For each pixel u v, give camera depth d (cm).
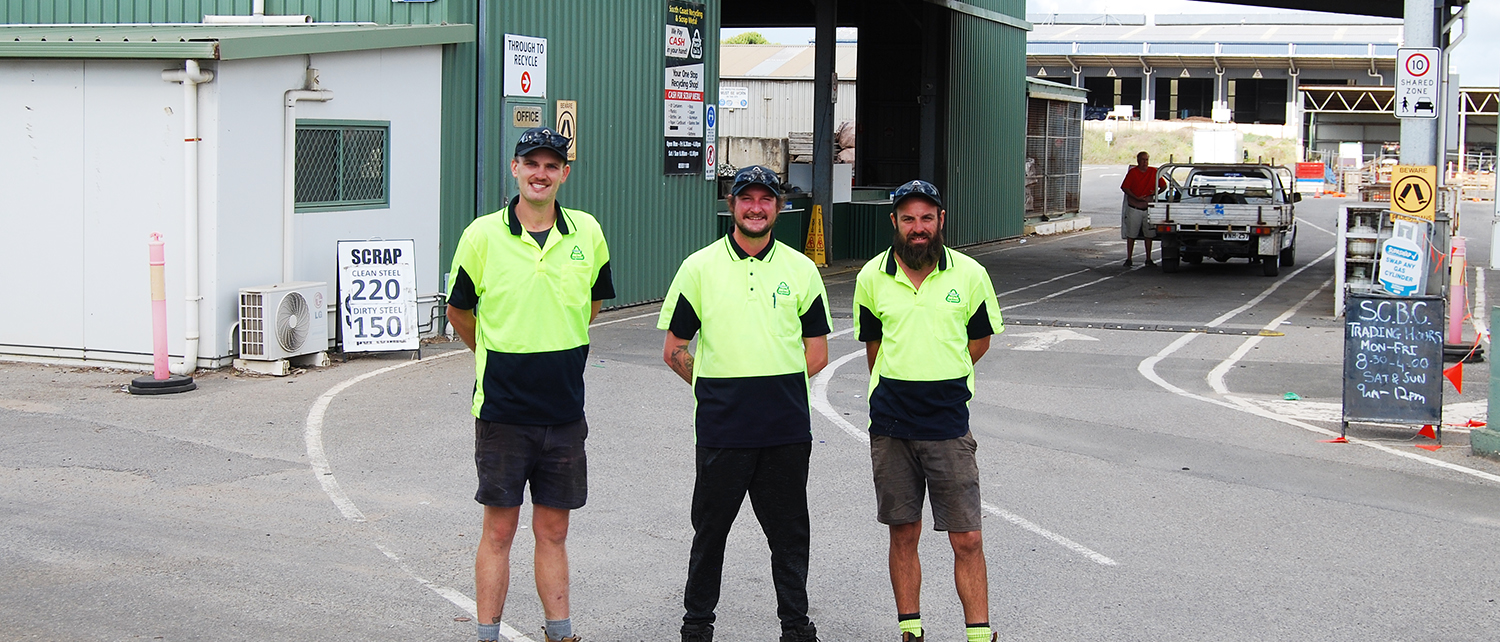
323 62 1266
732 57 4925
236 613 586
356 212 1325
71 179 1209
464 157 1469
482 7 1457
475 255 525
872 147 3228
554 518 541
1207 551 707
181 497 777
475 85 1473
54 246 1222
